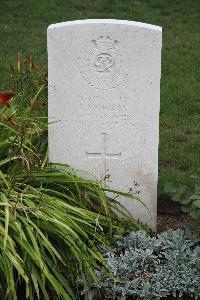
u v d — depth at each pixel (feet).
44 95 18.71
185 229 15.55
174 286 13.66
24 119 15.89
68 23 14.84
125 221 15.52
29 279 13.04
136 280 13.70
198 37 33.32
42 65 28.09
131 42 14.78
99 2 37.76
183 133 22.09
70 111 15.42
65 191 15.29
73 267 13.76
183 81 26.99
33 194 14.28
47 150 16.20
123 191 15.94
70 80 15.17
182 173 19.06
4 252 12.41
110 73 15.05
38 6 36.96
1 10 36.47
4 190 14.10
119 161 15.72
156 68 14.89
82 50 14.93
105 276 13.87
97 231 14.78
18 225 13.05
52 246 13.23
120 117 15.37
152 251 14.40
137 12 36.60
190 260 14.24
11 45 31.32
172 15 36.58
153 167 15.67
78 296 13.55
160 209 17.51
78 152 15.75
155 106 15.19
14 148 15.44
